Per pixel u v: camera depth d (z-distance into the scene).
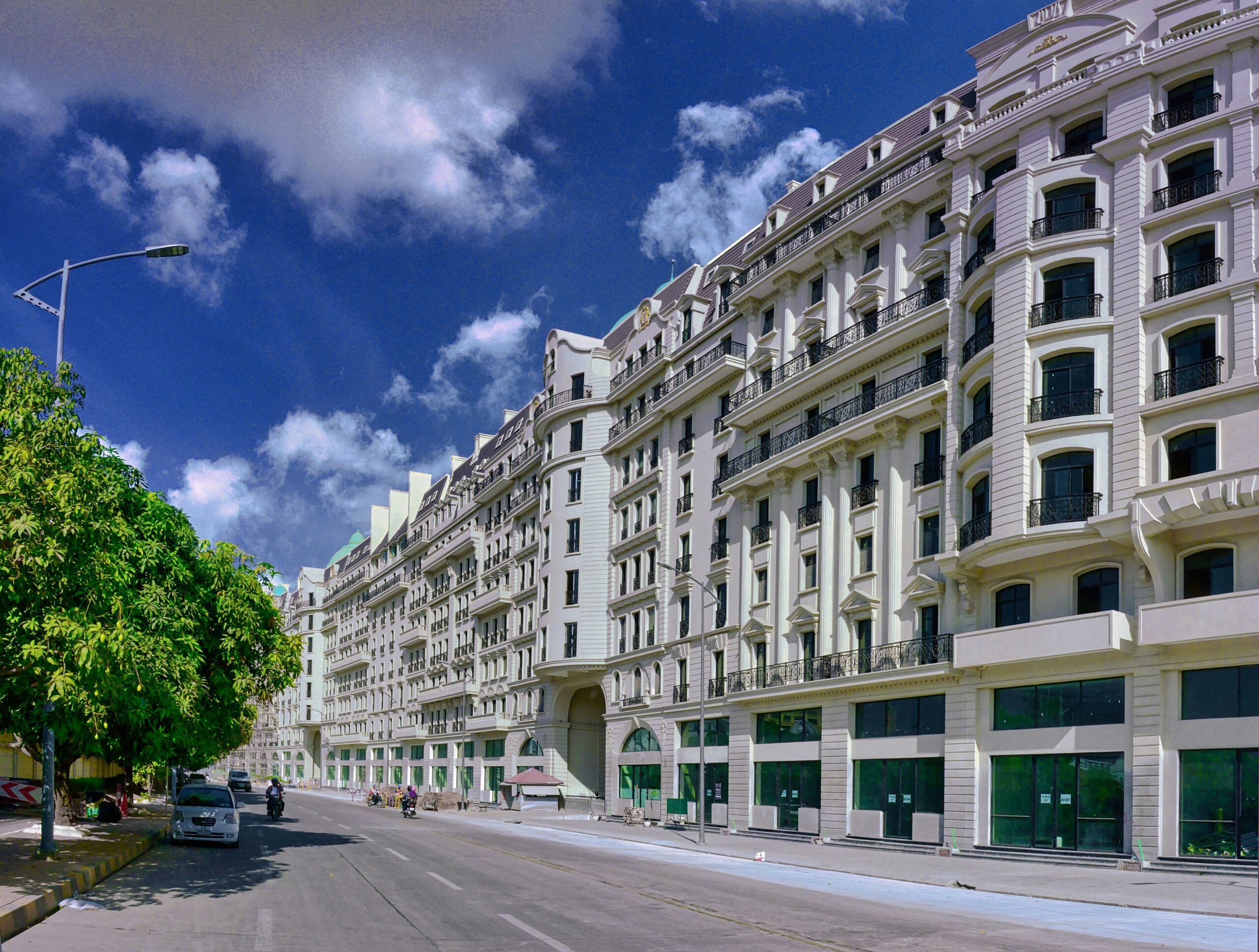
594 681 60.25
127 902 15.59
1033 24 34.25
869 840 34.69
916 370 36.03
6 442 14.71
